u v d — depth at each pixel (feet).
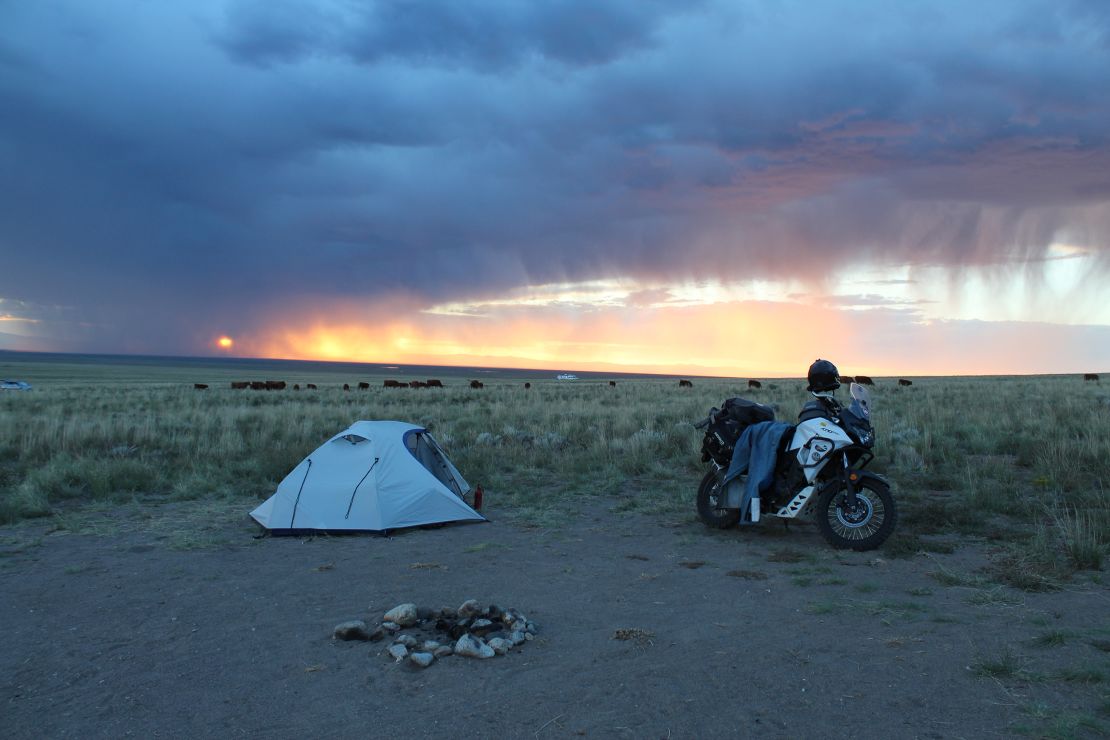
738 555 23.40
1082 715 11.55
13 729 12.10
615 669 14.10
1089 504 28.37
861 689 12.85
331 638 16.34
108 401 111.65
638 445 48.42
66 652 15.64
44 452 48.24
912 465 39.17
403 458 29.58
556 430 62.13
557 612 17.90
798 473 25.09
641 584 20.24
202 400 117.70
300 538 26.96
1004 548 23.00
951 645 14.79
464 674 14.11
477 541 26.11
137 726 12.17
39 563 23.40
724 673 13.73
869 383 148.97
